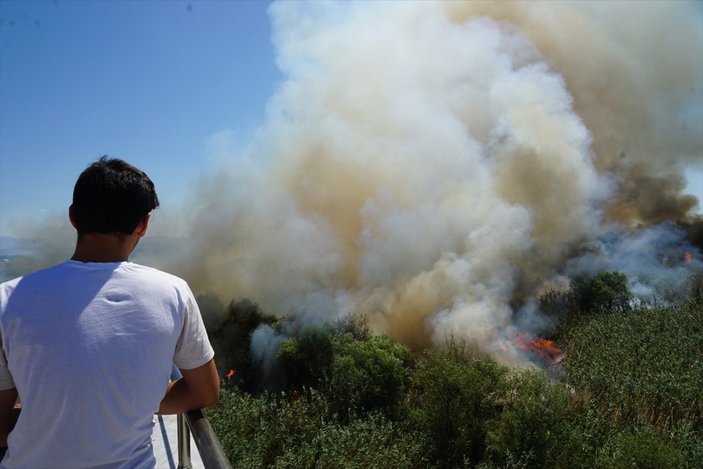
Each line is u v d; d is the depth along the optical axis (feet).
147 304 4.99
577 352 50.44
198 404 5.84
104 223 5.13
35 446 4.63
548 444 31.58
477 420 35.65
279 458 27.58
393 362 41.39
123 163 5.45
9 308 4.67
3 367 4.77
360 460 29.40
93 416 4.61
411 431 36.94
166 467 9.71
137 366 4.79
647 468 28.02
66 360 4.55
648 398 37.93
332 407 39.32
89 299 4.79
